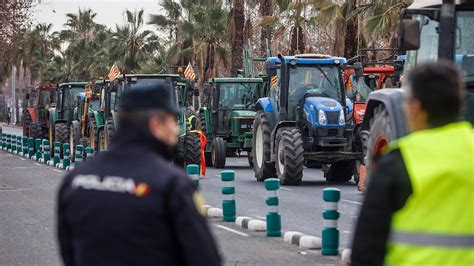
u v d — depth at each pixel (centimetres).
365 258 715
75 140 6266
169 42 10744
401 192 708
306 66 3862
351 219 2602
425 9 1770
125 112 734
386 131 1755
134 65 12531
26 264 1931
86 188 717
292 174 3716
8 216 2806
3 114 19100
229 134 5384
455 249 698
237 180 4194
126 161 719
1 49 7862
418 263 699
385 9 5878
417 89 729
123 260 698
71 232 739
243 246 2095
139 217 699
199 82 9612
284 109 3812
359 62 4028
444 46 1700
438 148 709
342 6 6150
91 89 6009
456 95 723
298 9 7169
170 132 738
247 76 6206
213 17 9606
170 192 705
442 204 702
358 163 3825
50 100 7356
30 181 4297
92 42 14912
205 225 712
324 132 3719
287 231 2338
